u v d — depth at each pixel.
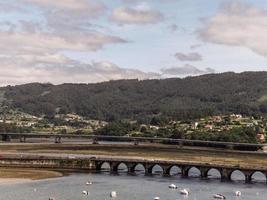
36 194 153.75
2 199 143.88
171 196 155.25
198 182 196.50
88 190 164.12
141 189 169.38
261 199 154.00
